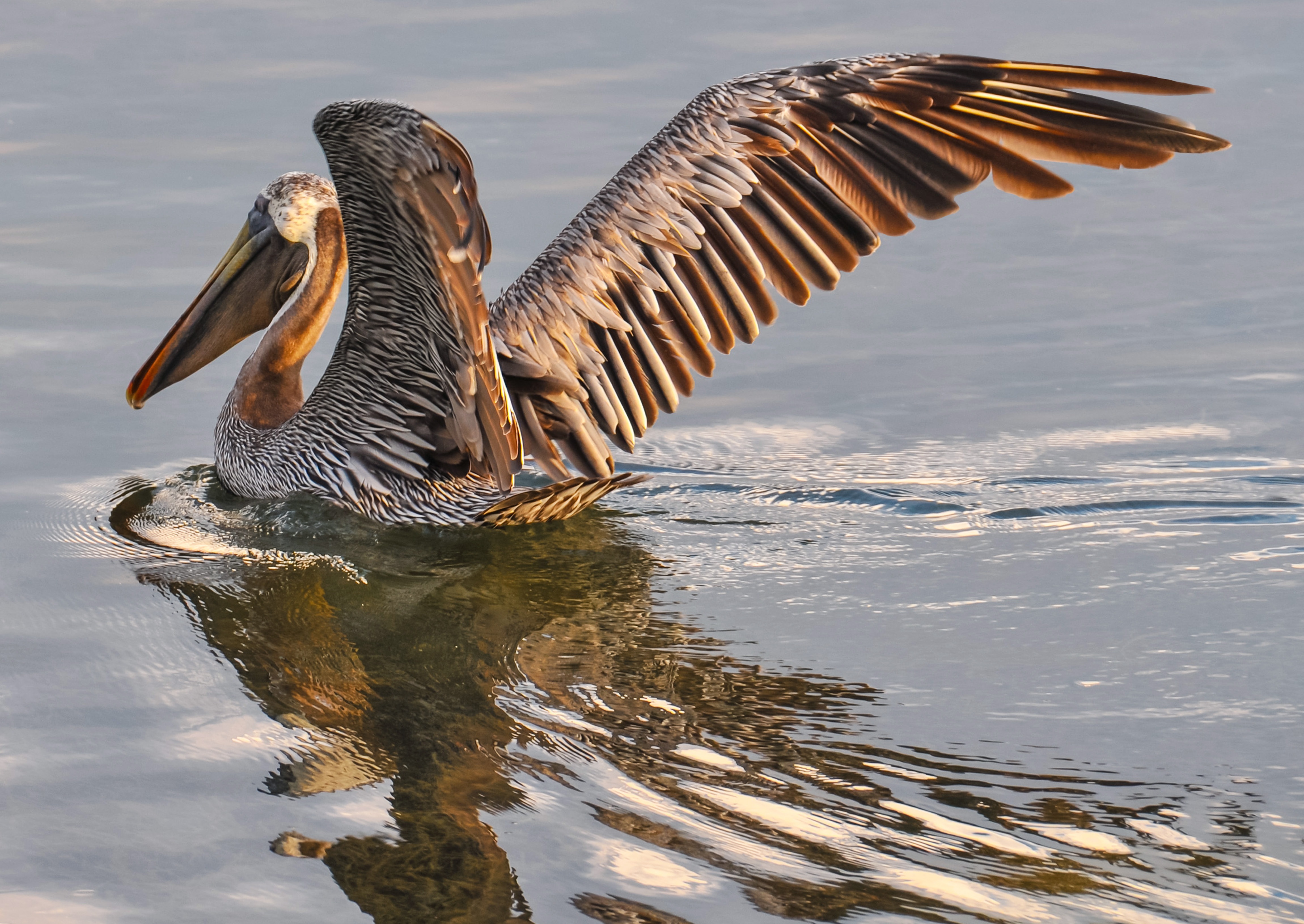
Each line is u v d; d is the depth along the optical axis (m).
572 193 17.58
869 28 24.52
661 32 24.97
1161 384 13.41
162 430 12.70
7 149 19.72
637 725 7.35
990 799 6.53
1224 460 11.62
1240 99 21.06
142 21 26.39
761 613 8.78
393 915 5.82
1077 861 6.04
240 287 12.52
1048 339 14.60
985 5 26.06
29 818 6.57
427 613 8.95
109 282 15.58
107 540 10.23
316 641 8.52
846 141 10.05
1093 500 10.72
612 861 6.13
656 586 9.29
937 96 9.80
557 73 22.72
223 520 10.73
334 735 7.34
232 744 7.26
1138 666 7.81
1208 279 15.88
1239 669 7.73
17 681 7.97
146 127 20.56
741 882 5.96
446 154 7.64
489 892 5.94
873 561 9.66
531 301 10.41
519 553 10.00
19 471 11.58
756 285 10.30
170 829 6.48
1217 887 5.85
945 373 13.90
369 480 10.71
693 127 10.39
